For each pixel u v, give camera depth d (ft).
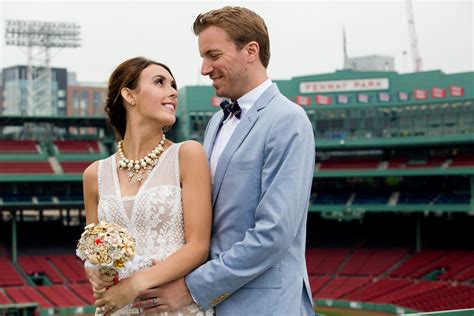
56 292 162.61
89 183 18.94
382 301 156.25
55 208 184.55
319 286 172.65
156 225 17.53
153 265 17.34
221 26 17.78
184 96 197.88
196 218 17.48
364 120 187.83
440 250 182.19
